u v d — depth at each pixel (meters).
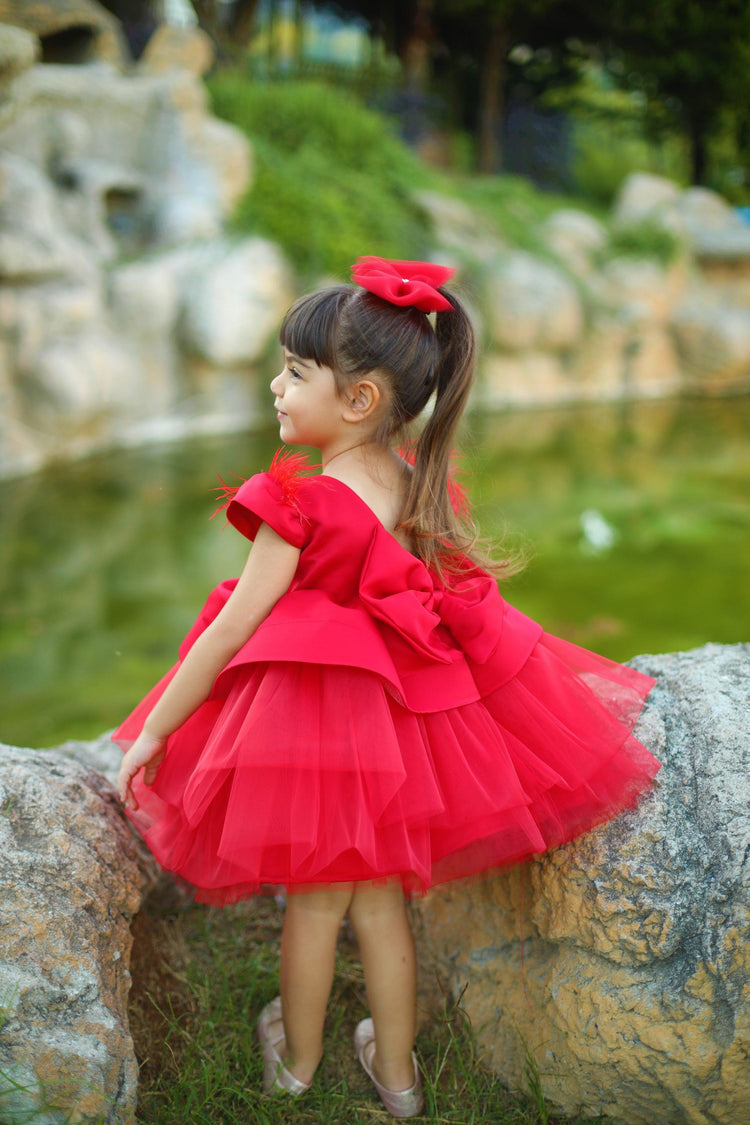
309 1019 1.55
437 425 1.54
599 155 16.14
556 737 1.49
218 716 1.49
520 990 1.60
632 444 8.02
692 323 10.77
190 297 7.54
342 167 9.45
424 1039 1.71
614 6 12.72
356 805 1.35
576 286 10.09
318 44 22.92
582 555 5.39
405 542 1.56
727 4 11.87
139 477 6.46
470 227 9.82
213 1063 1.58
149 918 1.85
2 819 1.50
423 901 1.83
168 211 7.93
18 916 1.38
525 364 9.77
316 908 1.52
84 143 7.73
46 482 6.29
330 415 1.49
